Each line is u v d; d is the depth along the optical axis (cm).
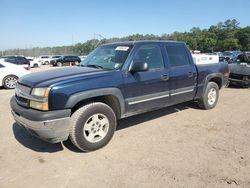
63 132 374
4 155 401
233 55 2933
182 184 314
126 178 329
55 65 3591
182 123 543
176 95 536
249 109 656
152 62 490
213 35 9131
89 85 390
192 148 414
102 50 517
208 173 337
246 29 8550
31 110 372
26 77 423
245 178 326
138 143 438
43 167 362
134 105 456
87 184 318
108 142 430
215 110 645
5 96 915
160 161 371
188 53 576
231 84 1020
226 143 434
